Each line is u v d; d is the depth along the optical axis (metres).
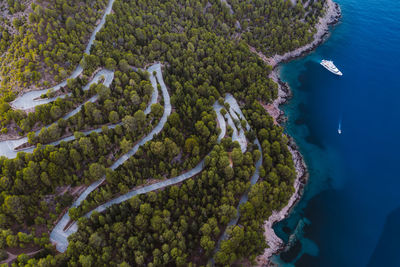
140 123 110.69
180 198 98.12
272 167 112.19
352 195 117.44
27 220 86.56
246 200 104.25
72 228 89.62
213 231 90.94
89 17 140.12
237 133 124.38
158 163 105.56
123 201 97.00
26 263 77.19
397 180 120.81
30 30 120.75
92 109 108.00
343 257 101.12
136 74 123.31
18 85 112.19
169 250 86.50
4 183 85.12
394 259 100.00
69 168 96.75
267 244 100.88
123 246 83.94
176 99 123.38
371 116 145.38
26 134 103.50
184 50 144.75
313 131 141.12
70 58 120.69
